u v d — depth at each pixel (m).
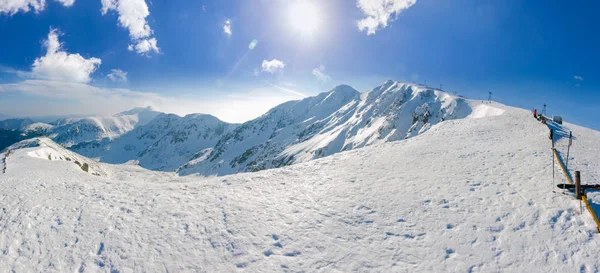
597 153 21.45
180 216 15.16
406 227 13.12
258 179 21.86
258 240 12.72
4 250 12.03
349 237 12.66
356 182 19.47
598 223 11.16
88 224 14.37
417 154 25.08
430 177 18.88
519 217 12.79
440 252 11.20
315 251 11.80
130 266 11.14
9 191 19.53
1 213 15.62
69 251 12.10
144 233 13.47
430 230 12.69
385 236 12.56
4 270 10.85
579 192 13.23
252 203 16.75
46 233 13.47
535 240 11.17
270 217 14.84
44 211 15.93
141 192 19.20
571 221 11.88
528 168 18.44
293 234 13.10
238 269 10.92
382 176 20.20
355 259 11.18
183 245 12.45
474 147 25.67
